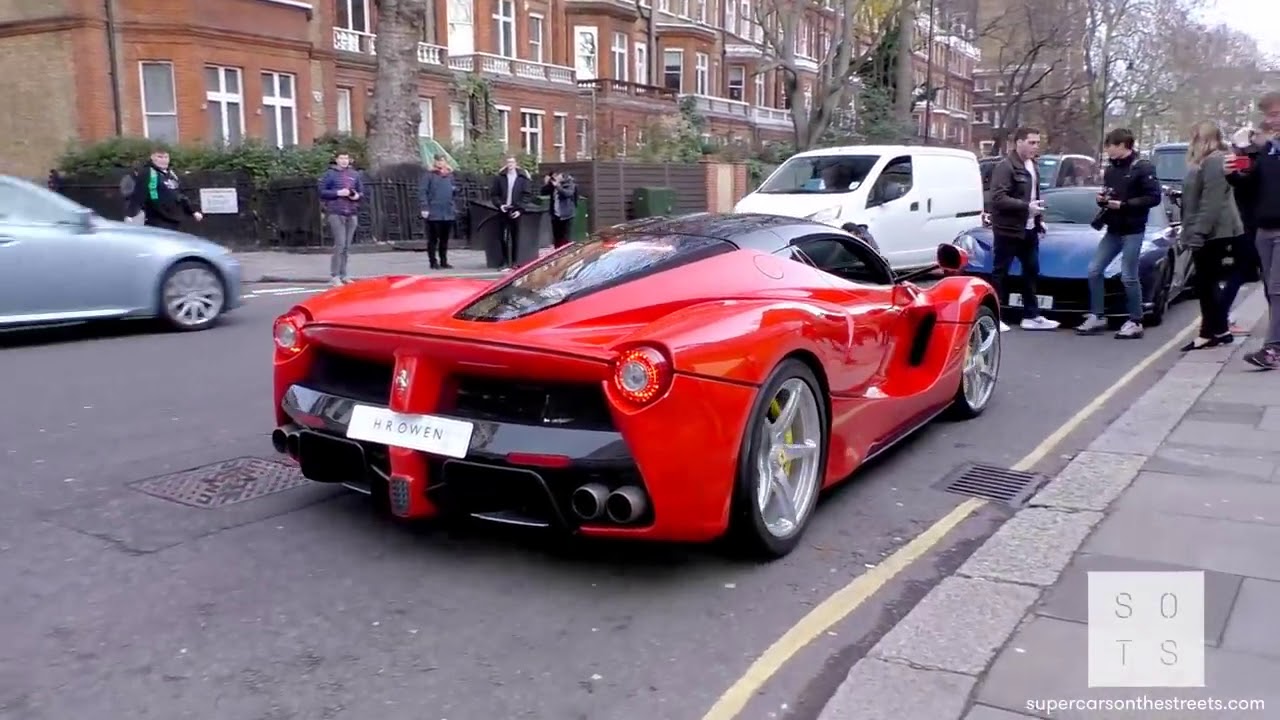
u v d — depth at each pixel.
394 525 4.35
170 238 9.47
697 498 3.51
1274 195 7.07
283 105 25.70
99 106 22.58
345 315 4.05
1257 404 6.31
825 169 13.37
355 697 2.96
